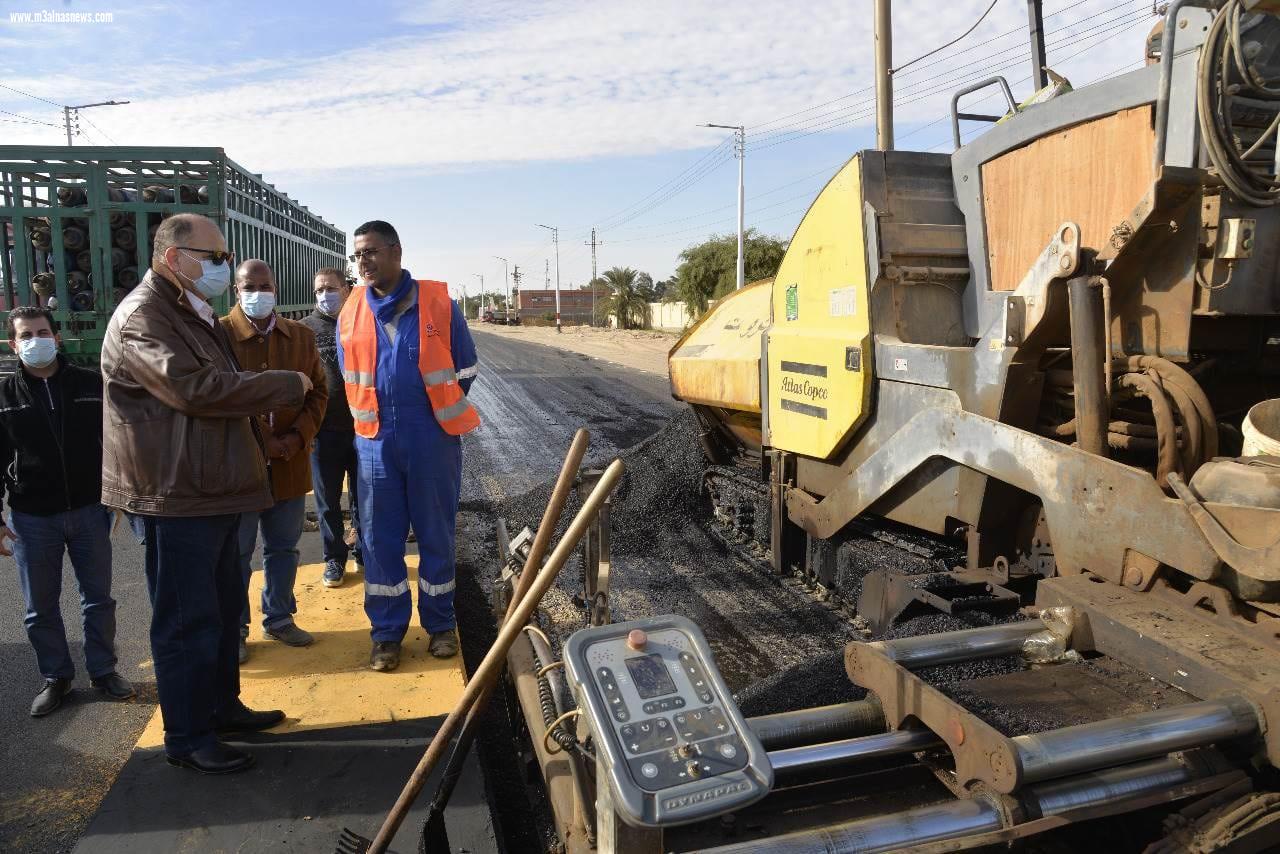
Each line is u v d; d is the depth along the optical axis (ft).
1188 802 7.34
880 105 39.37
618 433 38.58
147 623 16.17
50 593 12.22
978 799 6.72
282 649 13.42
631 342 123.54
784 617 17.02
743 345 20.13
